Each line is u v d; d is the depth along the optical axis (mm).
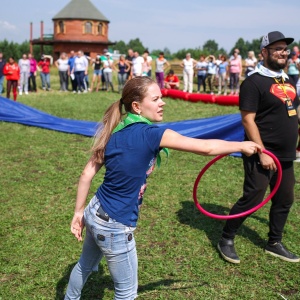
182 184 6242
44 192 5848
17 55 60000
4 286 3656
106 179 2621
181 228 4781
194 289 3656
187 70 18031
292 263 4113
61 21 43344
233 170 7000
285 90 3777
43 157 7660
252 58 17469
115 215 2561
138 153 2506
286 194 4047
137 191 2580
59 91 19297
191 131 8453
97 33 44062
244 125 3809
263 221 5016
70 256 4145
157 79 18188
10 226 4777
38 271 3896
